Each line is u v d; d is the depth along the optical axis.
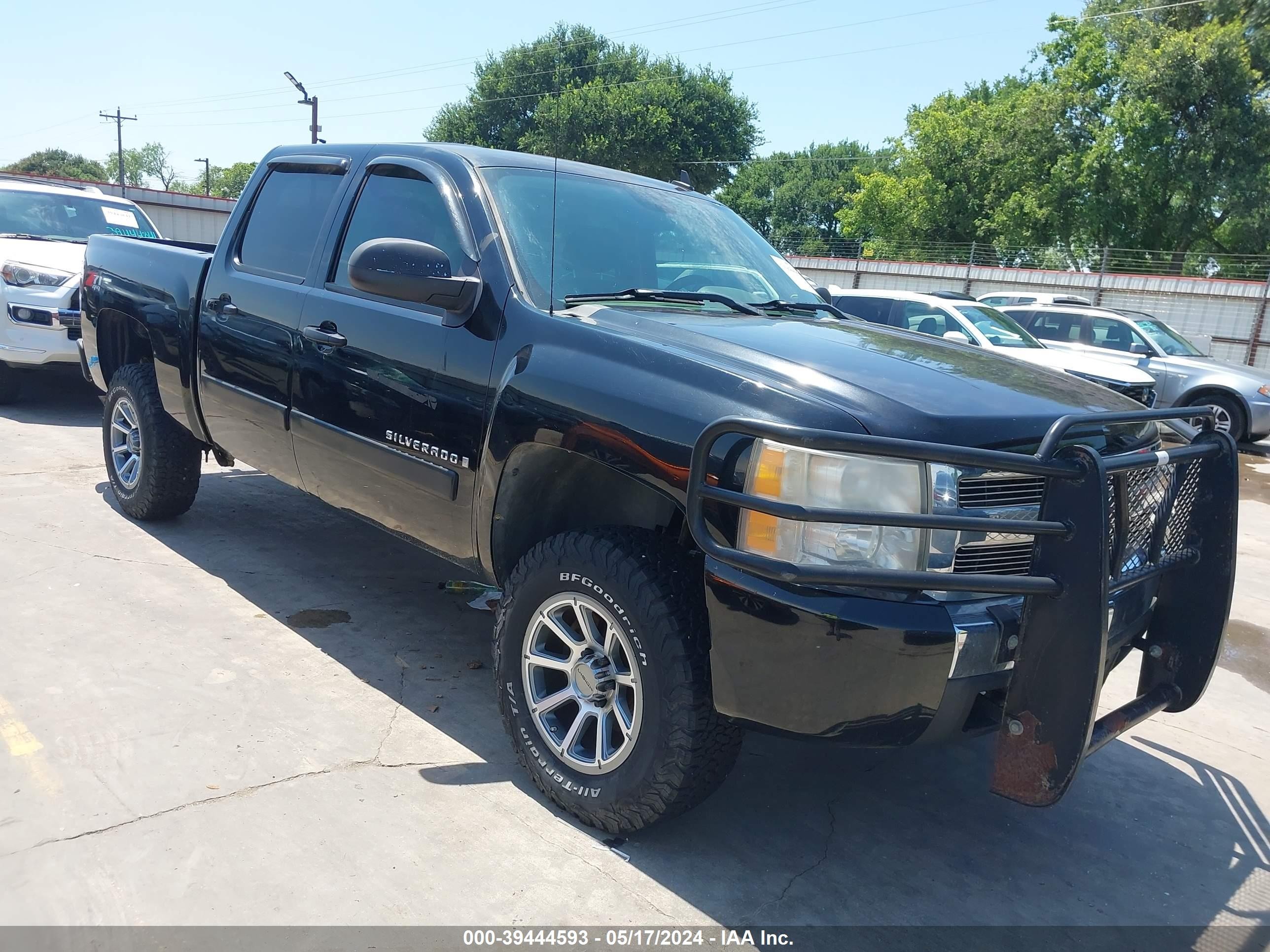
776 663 2.32
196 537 5.08
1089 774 3.50
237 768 2.95
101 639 3.77
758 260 4.02
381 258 2.95
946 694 2.29
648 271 3.50
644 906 2.49
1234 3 32.72
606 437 2.61
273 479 6.41
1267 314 20.64
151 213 29.80
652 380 2.60
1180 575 2.96
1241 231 33.16
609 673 2.72
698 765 2.54
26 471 6.14
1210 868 2.92
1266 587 6.15
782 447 2.30
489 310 3.07
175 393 4.61
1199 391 12.64
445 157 3.54
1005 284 25.11
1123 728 2.67
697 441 2.33
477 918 2.38
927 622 2.25
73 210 9.07
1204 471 2.94
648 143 49.22
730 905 2.53
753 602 2.32
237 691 3.45
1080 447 2.30
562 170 3.69
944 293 12.88
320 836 2.65
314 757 3.06
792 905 2.56
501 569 3.13
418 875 2.52
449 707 3.49
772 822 2.97
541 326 2.93
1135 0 35.41
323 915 2.34
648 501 3.01
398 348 3.30
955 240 43.47
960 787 3.31
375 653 3.88
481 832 2.74
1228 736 3.89
